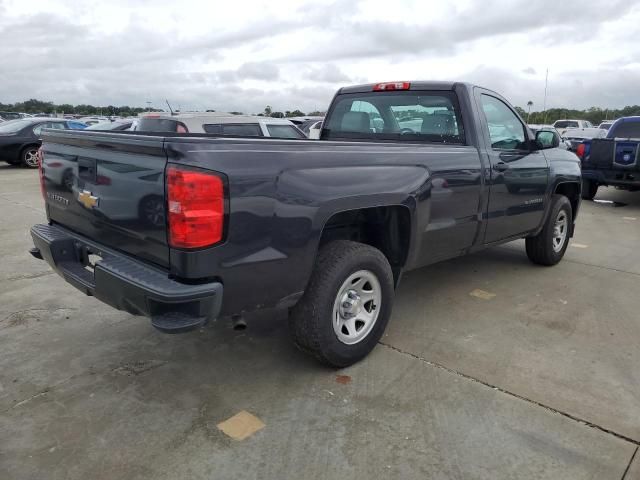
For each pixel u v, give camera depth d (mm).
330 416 2877
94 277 2830
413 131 4621
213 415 2885
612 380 3260
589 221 8695
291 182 2781
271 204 2701
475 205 4215
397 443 2646
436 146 3840
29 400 3014
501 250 6547
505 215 4645
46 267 5496
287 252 2812
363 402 3014
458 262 5949
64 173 3346
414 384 3207
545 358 3549
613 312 4402
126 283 2607
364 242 3758
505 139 4672
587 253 6461
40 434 2703
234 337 3863
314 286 3084
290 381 3246
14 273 5285
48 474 2416
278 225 2750
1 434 2697
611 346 3744
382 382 3232
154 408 2949
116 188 2820
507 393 3105
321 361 3287
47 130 3527
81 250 3283
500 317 4277
